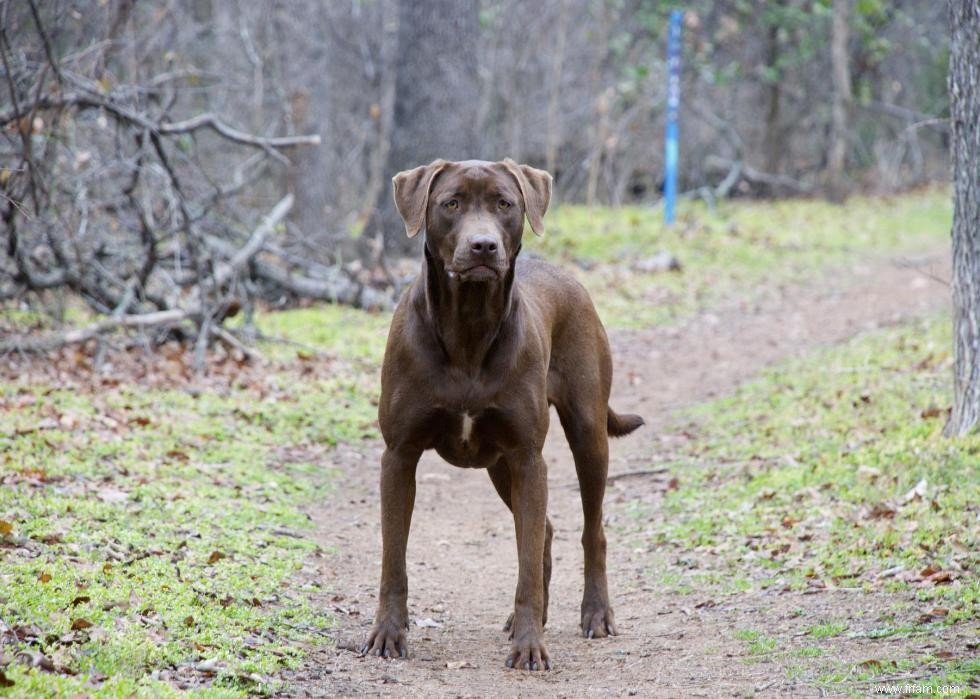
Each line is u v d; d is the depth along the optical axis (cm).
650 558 715
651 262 1833
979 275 750
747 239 2133
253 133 1792
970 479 696
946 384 948
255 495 790
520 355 532
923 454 749
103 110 1127
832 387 1031
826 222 2441
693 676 491
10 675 399
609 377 623
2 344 1038
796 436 902
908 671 462
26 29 1055
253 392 1057
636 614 614
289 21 1886
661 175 2759
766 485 795
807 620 558
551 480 927
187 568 595
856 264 1956
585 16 2550
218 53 1938
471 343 521
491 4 2362
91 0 1204
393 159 1759
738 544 702
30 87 1073
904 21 2917
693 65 2752
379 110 2142
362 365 1211
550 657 532
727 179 2805
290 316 1423
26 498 661
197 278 1192
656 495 845
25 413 864
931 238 2245
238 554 647
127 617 499
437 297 523
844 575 612
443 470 965
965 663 459
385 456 543
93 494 706
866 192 3106
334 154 1956
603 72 2559
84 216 1133
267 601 577
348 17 2277
